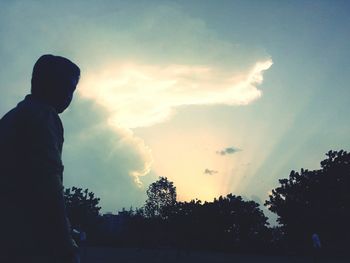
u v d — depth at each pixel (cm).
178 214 5500
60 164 138
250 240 7419
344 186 6644
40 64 158
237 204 6644
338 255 5959
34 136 133
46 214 129
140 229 5806
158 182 5884
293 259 5612
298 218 6744
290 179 7131
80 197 3425
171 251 6731
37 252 126
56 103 157
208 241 6209
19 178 129
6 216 125
